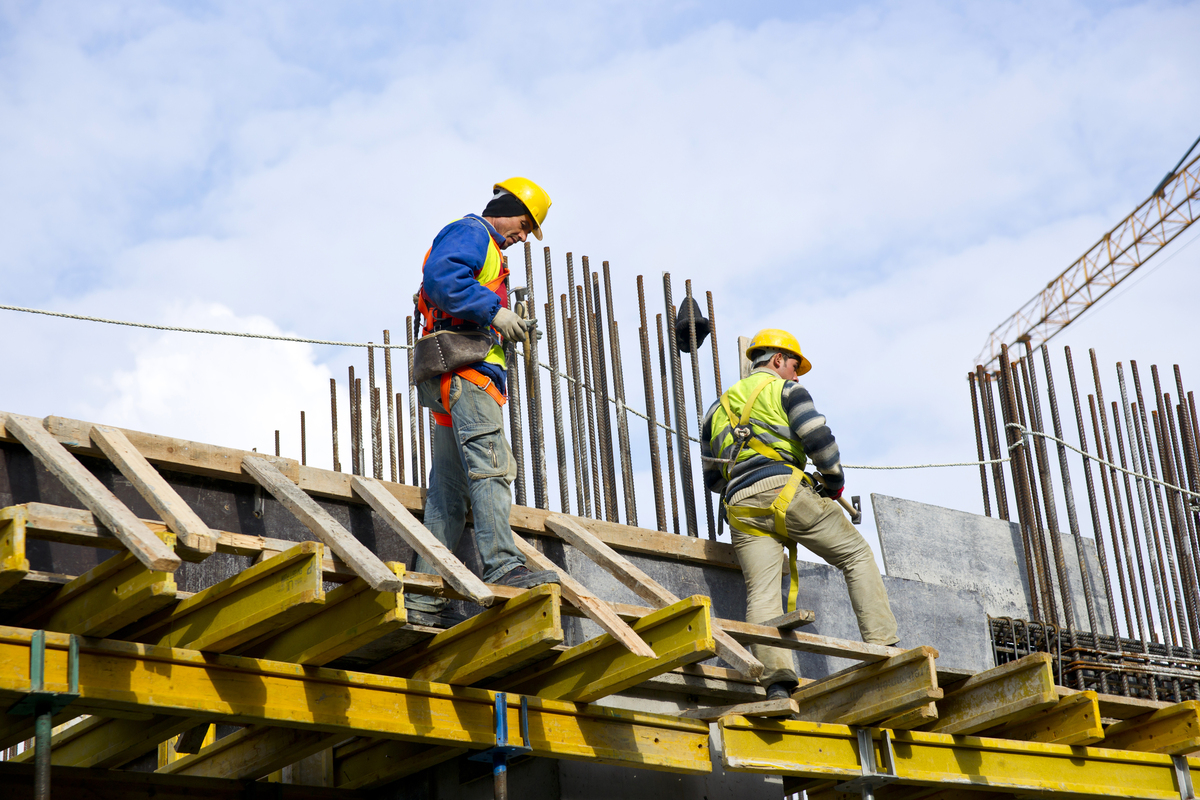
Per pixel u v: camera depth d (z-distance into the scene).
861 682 6.19
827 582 7.77
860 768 6.14
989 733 7.23
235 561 5.64
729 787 6.89
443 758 6.24
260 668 4.71
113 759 5.82
